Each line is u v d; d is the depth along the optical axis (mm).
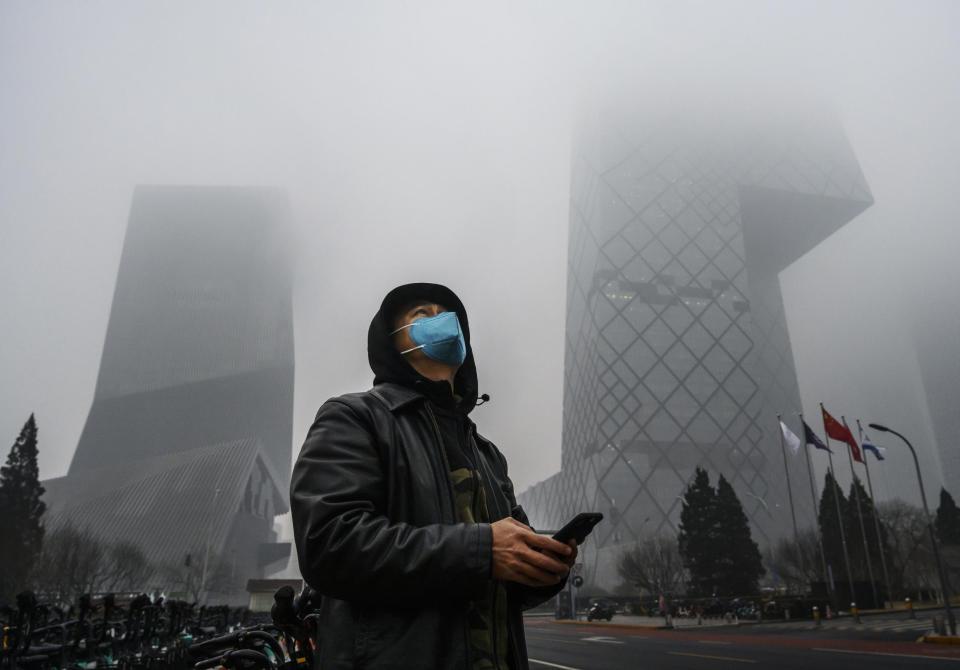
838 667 12305
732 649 17828
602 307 128250
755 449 117938
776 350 155875
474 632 1411
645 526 105062
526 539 1266
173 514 102688
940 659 13469
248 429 159375
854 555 55188
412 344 1772
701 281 133750
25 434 58125
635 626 38156
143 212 196750
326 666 1311
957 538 58062
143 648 6812
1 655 4445
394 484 1457
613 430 114625
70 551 57812
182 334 172000
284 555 126125
